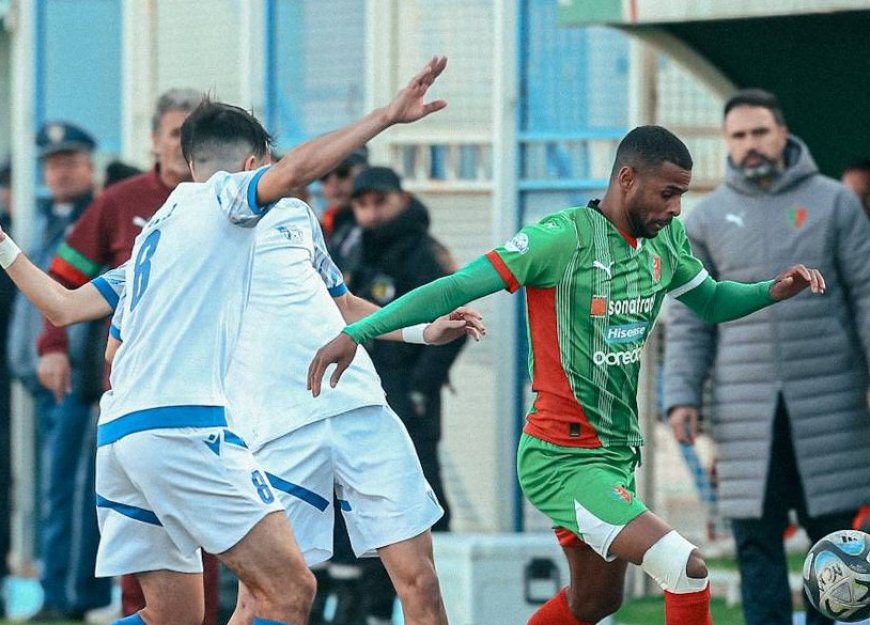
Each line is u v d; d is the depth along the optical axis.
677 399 26.27
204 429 18.45
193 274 18.44
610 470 19.69
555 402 19.62
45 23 41.22
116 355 18.88
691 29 31.45
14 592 37.44
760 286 20.48
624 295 19.41
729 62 32.47
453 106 36.66
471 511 35.66
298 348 21.25
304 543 21.34
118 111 40.91
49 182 34.12
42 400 34.53
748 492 25.53
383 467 21.19
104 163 41.06
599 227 19.31
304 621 18.81
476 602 26.83
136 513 19.00
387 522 21.06
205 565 25.45
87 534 32.69
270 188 17.86
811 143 33.81
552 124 34.97
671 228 20.22
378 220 29.20
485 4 36.28
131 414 18.53
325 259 22.06
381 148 37.22
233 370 21.39
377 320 18.28
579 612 20.94
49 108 41.19
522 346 34.50
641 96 33.94
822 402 25.39
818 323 25.39
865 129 33.31
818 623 25.05
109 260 26.80
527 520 34.38
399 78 36.88
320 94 37.72
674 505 35.88
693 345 26.34
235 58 38.72
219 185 18.41
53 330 28.95
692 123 34.94
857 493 25.38
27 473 38.97
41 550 37.16
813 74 32.56
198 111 19.53
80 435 33.19
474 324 21.17
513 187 35.16
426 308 18.42
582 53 34.72
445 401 35.88
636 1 28.58
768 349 25.48
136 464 18.48
